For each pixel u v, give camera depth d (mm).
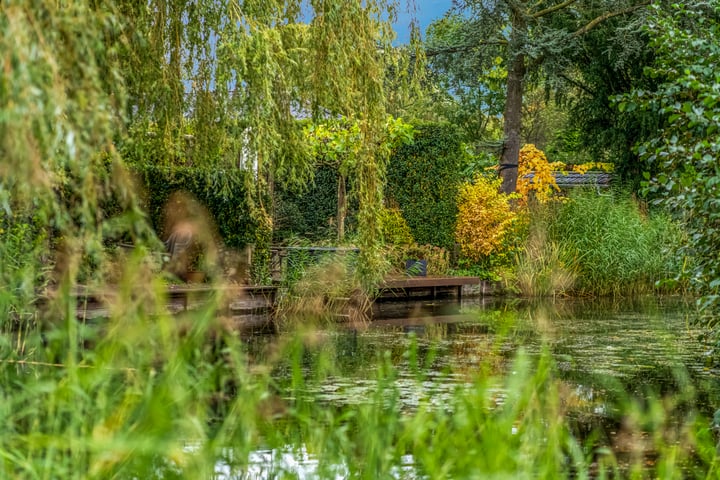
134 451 2709
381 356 8727
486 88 27375
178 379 2822
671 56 7082
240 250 13609
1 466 2672
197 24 8453
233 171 9641
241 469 3230
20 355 3584
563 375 7758
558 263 17141
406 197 17344
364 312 13422
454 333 11039
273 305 13156
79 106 3357
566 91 23469
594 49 22156
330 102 9172
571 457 4727
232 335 3174
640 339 10453
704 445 4883
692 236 6848
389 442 3256
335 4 8781
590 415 6004
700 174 6309
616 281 17172
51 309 3020
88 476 2672
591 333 11047
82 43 3498
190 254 12633
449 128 17594
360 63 9031
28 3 3250
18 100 2922
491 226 17688
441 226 17484
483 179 18125
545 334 10945
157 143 9359
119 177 3365
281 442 4098
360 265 10438
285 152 9344
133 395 2771
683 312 13930
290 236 15195
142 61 8078
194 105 9234
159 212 13359
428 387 6820
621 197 19109
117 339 2783
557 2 21344
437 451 3184
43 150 3189
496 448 2986
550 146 32844
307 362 8195
